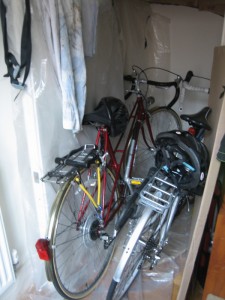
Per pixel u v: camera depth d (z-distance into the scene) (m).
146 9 2.12
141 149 2.16
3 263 1.22
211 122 1.49
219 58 1.65
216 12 2.12
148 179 1.25
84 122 1.37
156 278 1.47
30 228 1.35
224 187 1.15
